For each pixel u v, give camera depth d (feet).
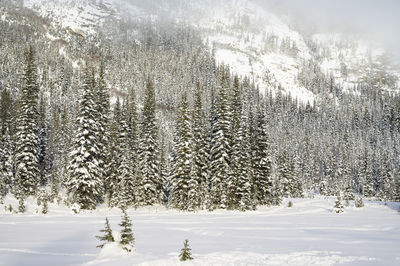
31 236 57.93
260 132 155.84
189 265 34.81
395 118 546.67
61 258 37.83
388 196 275.18
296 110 588.09
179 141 141.28
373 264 37.32
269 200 152.46
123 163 139.95
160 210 134.62
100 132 144.56
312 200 180.75
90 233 62.80
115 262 33.68
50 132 205.87
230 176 135.13
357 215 116.67
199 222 87.10
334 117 579.89
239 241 54.39
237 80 159.63
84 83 130.21
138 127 172.86
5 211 101.76
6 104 179.52
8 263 34.71
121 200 130.21
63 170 173.47
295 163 278.87
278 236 61.41
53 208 114.32
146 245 48.67
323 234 65.62
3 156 147.13
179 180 134.41
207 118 167.94
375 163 346.95
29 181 135.13
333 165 349.41
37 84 155.53
